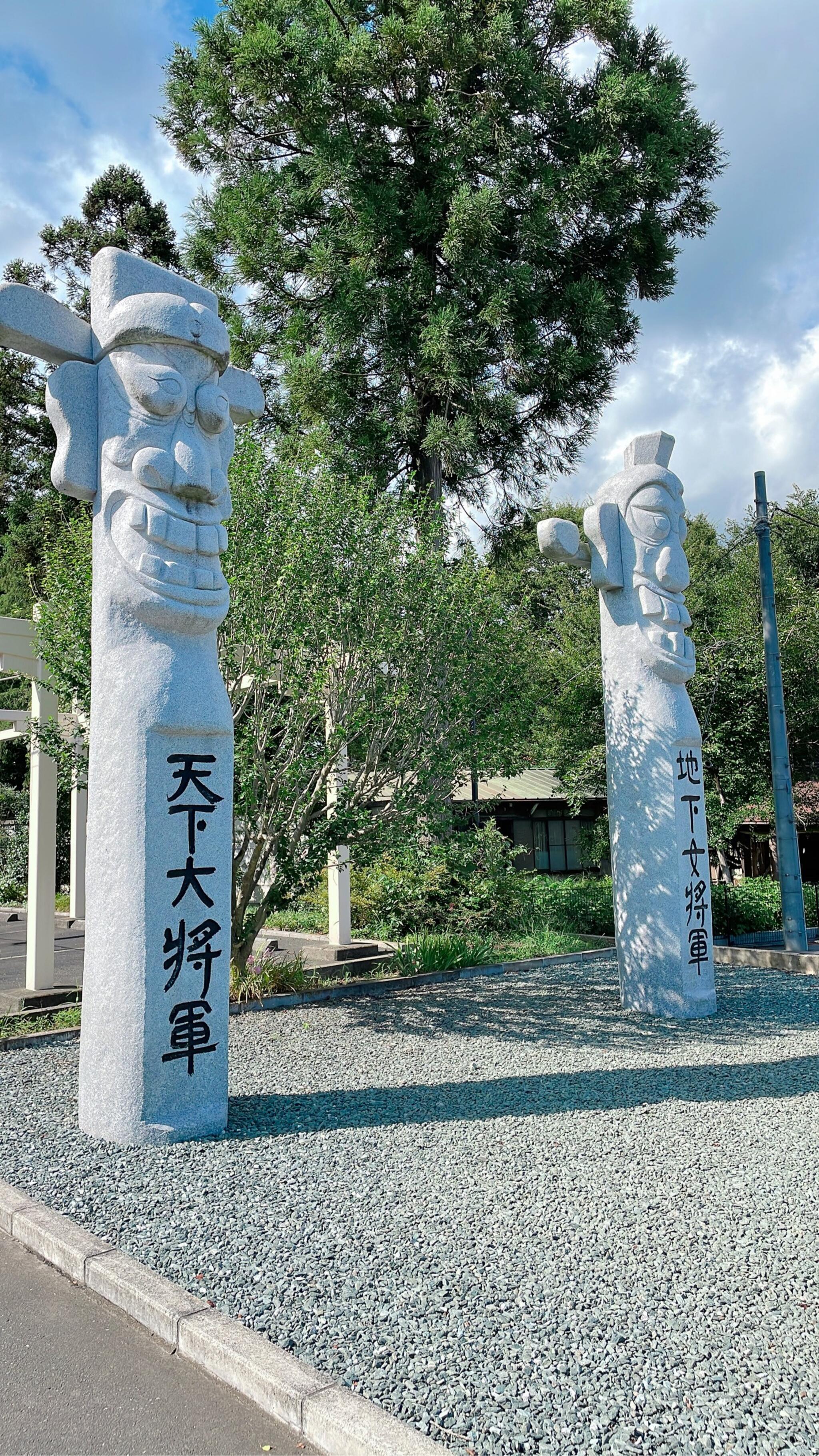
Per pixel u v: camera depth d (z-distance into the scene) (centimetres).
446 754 792
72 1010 747
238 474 741
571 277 1419
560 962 1044
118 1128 446
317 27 1302
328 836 745
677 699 762
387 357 1266
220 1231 351
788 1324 286
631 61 1430
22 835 1842
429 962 943
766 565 1127
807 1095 532
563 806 2178
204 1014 466
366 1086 553
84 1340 298
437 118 1247
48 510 1939
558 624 1716
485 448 1396
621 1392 251
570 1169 415
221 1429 254
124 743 461
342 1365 264
